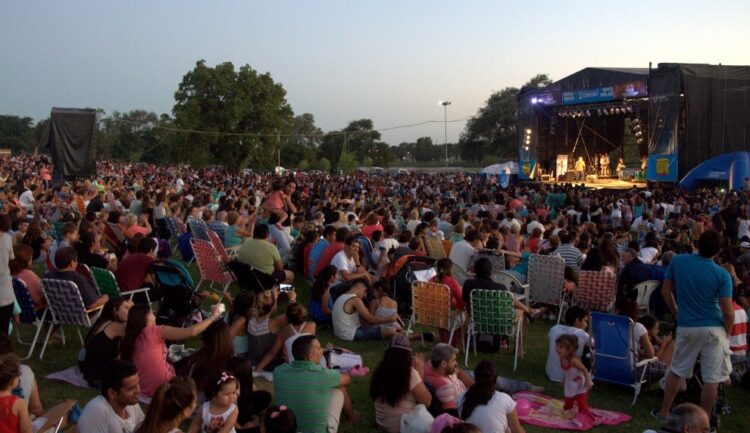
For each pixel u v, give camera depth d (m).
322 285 8.91
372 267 11.40
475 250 10.48
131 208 15.65
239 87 58.84
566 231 11.85
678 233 13.65
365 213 16.94
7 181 31.12
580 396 6.17
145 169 63.31
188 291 7.98
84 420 4.48
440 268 8.05
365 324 8.53
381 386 5.55
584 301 9.43
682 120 28.55
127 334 5.85
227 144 58.84
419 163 144.75
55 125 21.97
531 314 9.43
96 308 7.38
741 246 11.97
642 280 9.58
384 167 105.31
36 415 5.06
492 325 7.66
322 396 5.17
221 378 4.59
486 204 22.88
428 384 5.74
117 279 8.15
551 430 5.96
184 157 58.06
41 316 7.48
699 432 4.05
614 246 11.33
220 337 5.36
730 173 24.66
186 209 16.28
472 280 7.85
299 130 114.75
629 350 6.70
